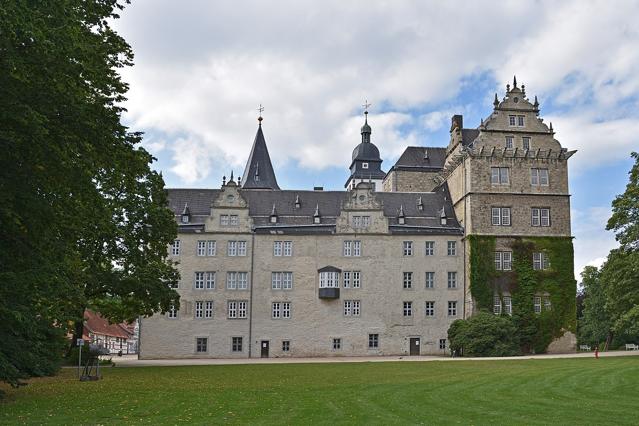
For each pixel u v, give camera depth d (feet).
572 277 245.86
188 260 243.81
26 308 86.69
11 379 84.12
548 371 132.87
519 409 77.46
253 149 319.27
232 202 248.73
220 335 240.32
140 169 100.12
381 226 250.16
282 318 242.99
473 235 244.22
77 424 66.49
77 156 82.38
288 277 245.45
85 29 88.48
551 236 247.70
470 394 93.20
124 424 66.64
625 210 201.57
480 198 247.50
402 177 310.86
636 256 195.62
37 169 80.48
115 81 93.15
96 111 85.92
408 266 248.11
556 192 250.98
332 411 75.61
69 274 105.70
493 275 242.37
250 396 92.32
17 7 71.20
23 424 65.98
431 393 94.58
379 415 72.38
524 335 237.25
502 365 158.51
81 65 79.66
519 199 249.14
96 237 129.59
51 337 121.90
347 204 251.39
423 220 256.73
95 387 108.99
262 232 247.09
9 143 73.77
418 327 244.63
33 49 74.54
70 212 92.68
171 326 239.71
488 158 250.37
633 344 300.20
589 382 107.96
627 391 95.30
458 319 241.14
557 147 253.65
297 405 81.25
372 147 388.57
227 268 244.01
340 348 242.37
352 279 246.68
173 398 90.43
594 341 321.32
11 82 74.38
